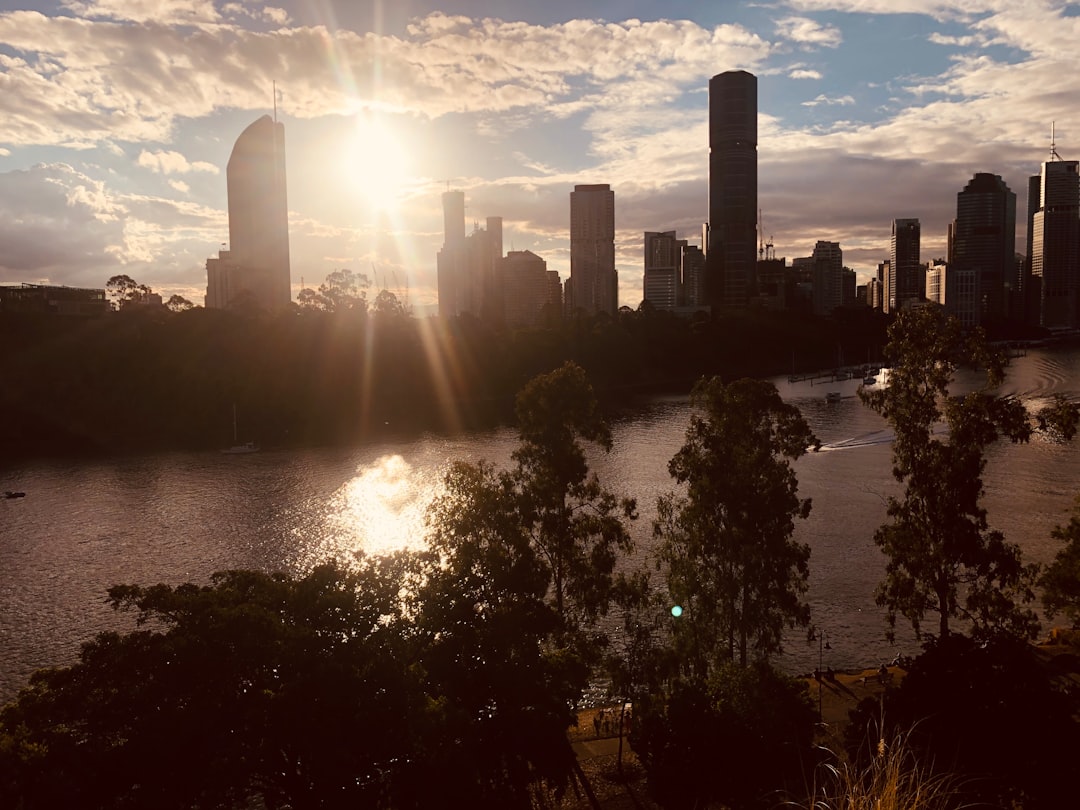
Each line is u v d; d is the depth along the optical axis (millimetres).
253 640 26141
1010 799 23219
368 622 29266
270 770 24719
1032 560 72250
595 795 36188
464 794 25062
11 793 22641
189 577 76000
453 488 39250
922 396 43500
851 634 59188
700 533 43188
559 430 43469
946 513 41562
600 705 49938
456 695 30188
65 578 76250
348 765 23453
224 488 115250
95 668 25984
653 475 116312
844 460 122812
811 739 30469
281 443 157250
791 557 42406
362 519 96750
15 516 100062
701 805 29609
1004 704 28297
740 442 42719
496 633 31094
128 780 23391
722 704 33281
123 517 99062
